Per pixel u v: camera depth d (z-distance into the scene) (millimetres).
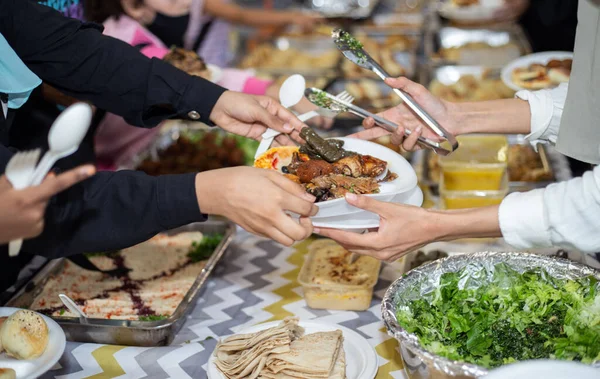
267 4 5133
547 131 2123
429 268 1703
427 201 2619
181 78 2201
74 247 1675
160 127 3385
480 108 2154
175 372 1787
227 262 2354
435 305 1662
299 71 3924
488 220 1628
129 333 1869
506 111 2143
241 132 2217
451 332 1592
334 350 1658
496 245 2199
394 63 4066
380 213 1661
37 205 1357
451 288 1675
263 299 2141
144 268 2336
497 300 1642
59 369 1805
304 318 2029
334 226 1702
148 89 2189
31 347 1647
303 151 1944
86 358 1840
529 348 1536
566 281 1682
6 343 1651
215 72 3271
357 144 2023
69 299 1896
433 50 4285
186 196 1618
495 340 1560
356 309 2045
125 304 2127
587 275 1650
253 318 2041
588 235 1538
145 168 2961
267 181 1586
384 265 2260
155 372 1789
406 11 5078
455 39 4512
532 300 1619
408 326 1573
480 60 4113
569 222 1537
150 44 3363
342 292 2023
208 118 2211
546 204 1561
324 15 4789
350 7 4984
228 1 5043
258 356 1625
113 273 2299
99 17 3301
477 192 2459
